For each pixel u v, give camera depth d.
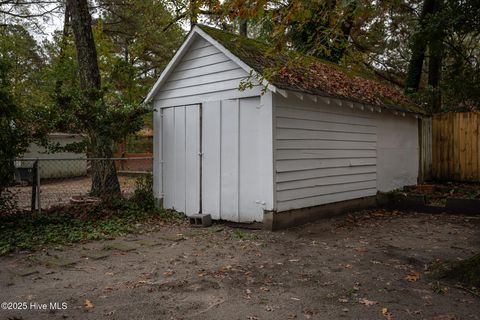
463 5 12.27
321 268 5.32
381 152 10.89
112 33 22.23
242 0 5.19
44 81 20.33
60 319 3.72
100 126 8.93
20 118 7.97
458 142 12.59
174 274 5.04
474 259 4.75
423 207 9.84
